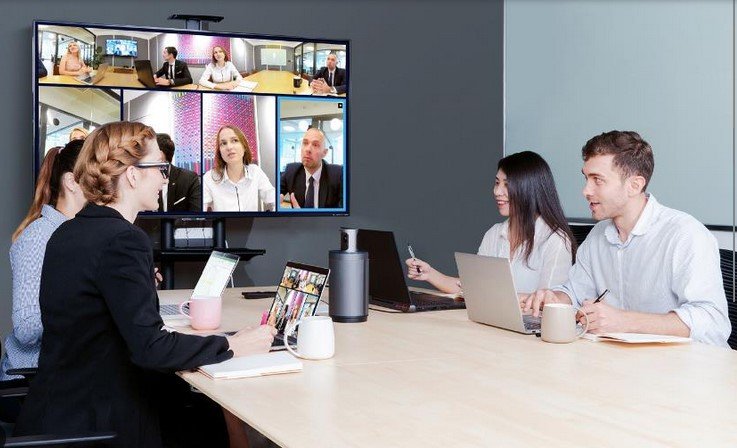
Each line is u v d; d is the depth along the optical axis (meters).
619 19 4.91
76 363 2.00
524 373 1.94
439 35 5.74
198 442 2.60
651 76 4.70
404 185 5.67
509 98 5.87
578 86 5.24
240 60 4.77
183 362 1.96
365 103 5.54
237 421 2.67
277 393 1.77
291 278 2.56
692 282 2.55
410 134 5.68
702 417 1.56
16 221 4.77
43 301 2.04
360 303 2.72
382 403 1.67
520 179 3.29
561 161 5.41
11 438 1.69
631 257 2.78
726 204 4.26
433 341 2.37
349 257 2.70
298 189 4.92
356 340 2.38
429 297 3.22
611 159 2.69
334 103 4.99
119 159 2.09
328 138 4.98
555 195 3.32
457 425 1.51
